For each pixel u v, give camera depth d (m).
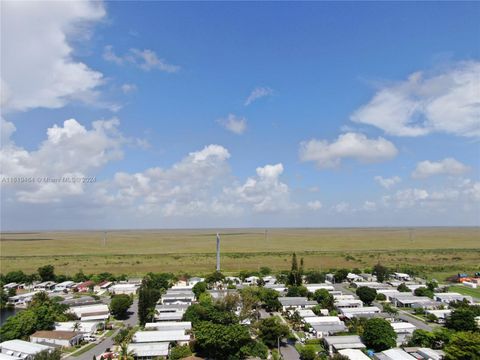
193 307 131.88
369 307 140.25
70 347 108.25
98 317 134.25
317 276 199.00
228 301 120.38
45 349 94.25
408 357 92.00
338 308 140.00
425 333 104.06
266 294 151.12
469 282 197.75
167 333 112.69
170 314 132.75
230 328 99.44
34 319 118.44
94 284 198.12
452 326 111.50
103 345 110.19
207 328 99.50
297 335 116.12
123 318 138.75
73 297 169.88
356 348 101.25
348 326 119.62
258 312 134.00
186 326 120.25
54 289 190.62
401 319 127.88
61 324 124.50
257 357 98.38
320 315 133.62
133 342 107.88
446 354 89.00
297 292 162.62
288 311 138.62
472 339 88.19
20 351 98.75
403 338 108.25
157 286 176.75
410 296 160.12
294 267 193.12
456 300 149.88
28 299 166.62
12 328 112.50
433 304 146.38
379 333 101.25
